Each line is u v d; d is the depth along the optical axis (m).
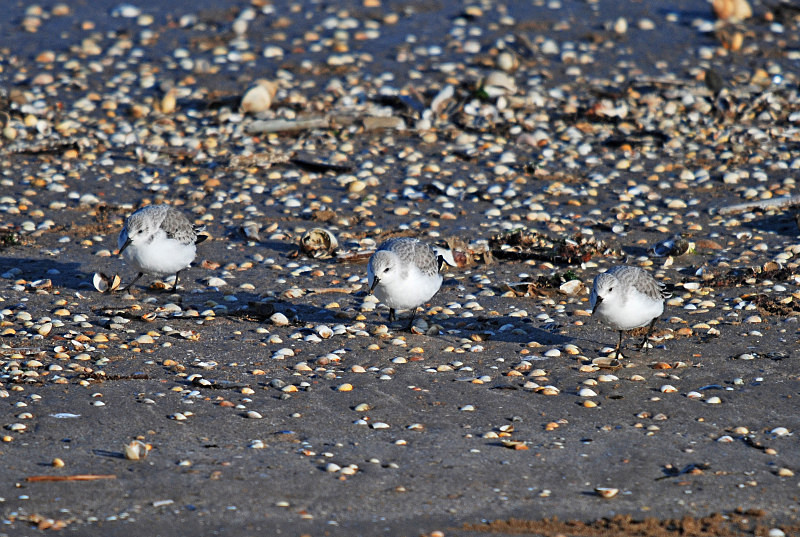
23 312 15.43
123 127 25.05
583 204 21.20
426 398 12.62
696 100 26.34
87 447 10.93
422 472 10.46
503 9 33.91
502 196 21.58
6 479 10.06
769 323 15.26
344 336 14.89
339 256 18.27
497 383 13.14
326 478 10.27
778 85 27.45
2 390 12.38
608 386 13.00
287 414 12.05
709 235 19.47
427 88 27.45
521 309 16.09
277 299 16.48
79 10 33.97
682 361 13.84
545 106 26.45
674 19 33.00
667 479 10.33
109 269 17.84
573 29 32.19
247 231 19.42
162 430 11.46
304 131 25.06
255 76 28.56
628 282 13.20
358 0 34.78
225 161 23.28
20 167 22.81
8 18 33.03
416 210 20.91
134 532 9.09
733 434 11.52
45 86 27.58
